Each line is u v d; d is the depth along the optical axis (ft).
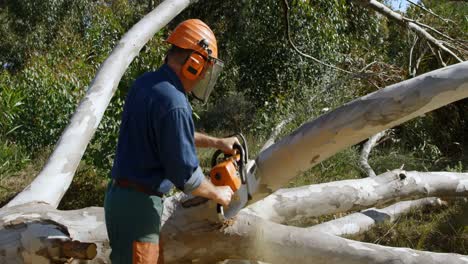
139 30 17.47
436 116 29.04
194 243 11.07
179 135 8.18
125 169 8.63
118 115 20.24
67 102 25.38
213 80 9.07
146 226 8.59
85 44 35.63
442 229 15.79
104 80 15.64
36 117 25.81
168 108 8.22
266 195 11.35
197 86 9.09
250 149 26.73
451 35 31.73
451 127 29.25
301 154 10.66
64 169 13.02
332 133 10.37
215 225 10.91
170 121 8.18
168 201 11.16
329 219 17.15
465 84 9.63
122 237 8.64
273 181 11.05
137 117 8.49
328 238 11.09
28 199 11.60
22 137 25.64
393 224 16.48
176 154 8.18
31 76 27.09
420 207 17.52
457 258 10.91
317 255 10.98
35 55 38.96
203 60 8.78
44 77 26.86
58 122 25.36
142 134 8.46
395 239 15.58
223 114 37.70
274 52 35.14
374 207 15.56
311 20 32.96
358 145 27.86
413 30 25.93
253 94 37.63
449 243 15.05
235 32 38.99
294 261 11.15
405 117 10.09
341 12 34.78
